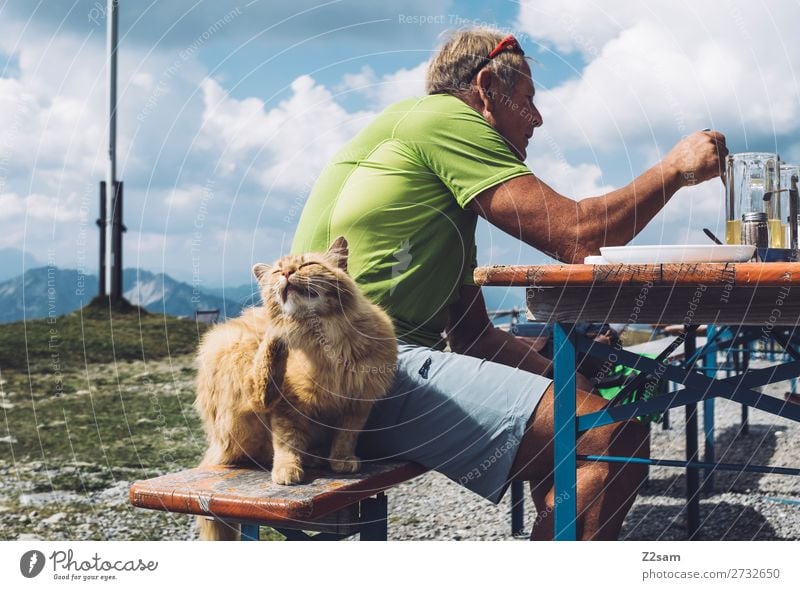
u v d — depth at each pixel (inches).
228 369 67.3
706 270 50.6
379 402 72.0
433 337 81.4
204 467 68.3
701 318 57.1
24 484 130.0
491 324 93.8
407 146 77.7
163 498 59.1
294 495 57.1
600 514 65.9
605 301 58.3
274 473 62.0
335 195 78.8
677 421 185.8
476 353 91.7
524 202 73.7
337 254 71.2
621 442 67.0
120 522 111.4
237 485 60.5
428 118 77.0
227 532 74.0
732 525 109.1
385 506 67.1
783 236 64.2
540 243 74.5
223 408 67.8
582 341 61.5
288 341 64.6
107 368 232.2
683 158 72.1
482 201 75.7
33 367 226.8
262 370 63.9
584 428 61.1
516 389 69.8
